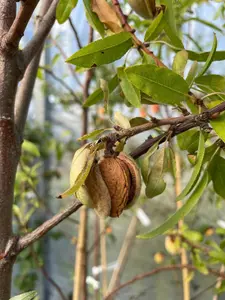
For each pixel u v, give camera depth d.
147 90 0.25
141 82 0.25
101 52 0.27
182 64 0.29
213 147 0.29
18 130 0.31
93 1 0.30
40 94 1.29
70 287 1.27
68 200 1.24
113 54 0.28
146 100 0.30
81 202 0.25
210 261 0.56
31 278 1.10
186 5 0.45
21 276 1.09
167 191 0.97
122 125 0.26
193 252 0.57
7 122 0.28
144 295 1.12
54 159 1.29
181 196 0.24
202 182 0.25
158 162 0.27
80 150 0.24
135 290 1.15
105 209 0.24
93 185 0.24
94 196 0.24
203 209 1.01
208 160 0.29
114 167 0.24
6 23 0.28
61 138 1.33
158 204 1.09
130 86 0.27
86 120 0.60
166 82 0.26
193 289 1.01
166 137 0.26
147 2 0.31
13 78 0.28
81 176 0.22
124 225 1.19
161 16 0.30
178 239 0.58
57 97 1.21
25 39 0.92
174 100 0.26
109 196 0.24
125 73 0.25
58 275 1.29
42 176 1.14
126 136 0.24
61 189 1.27
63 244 1.27
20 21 0.26
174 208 1.07
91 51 0.27
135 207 0.87
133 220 0.93
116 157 0.24
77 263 0.67
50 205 1.26
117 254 1.20
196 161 0.24
